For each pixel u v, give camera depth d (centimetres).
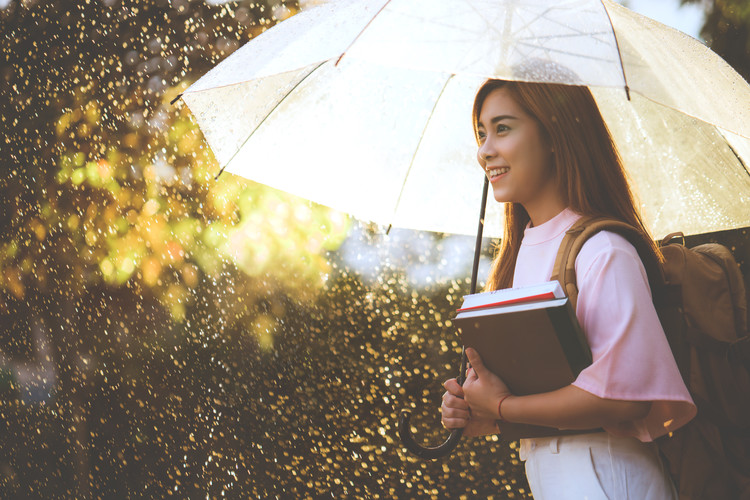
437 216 206
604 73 131
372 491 451
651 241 150
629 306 133
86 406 536
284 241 474
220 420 511
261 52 168
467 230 206
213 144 188
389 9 146
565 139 151
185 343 521
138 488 491
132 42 471
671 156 192
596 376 131
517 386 143
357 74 198
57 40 478
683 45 164
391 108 201
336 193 202
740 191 190
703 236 322
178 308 508
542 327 132
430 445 471
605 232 141
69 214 479
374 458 468
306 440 489
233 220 470
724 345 150
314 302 508
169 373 529
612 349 131
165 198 469
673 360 133
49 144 477
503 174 155
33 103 479
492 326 138
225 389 517
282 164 197
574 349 132
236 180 466
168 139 466
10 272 496
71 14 476
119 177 470
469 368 164
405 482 453
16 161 482
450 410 162
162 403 528
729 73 171
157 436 515
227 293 506
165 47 467
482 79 199
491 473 450
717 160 189
